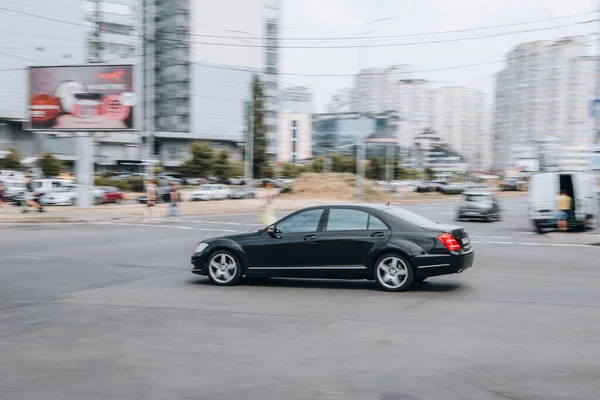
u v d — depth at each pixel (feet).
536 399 16.31
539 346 21.72
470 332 23.95
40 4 257.75
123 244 61.21
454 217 117.70
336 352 21.11
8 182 134.41
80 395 16.85
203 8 314.55
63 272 42.24
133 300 31.65
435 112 489.26
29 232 74.74
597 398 16.39
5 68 250.16
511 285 35.91
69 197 131.85
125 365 19.75
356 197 186.19
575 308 28.84
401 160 357.20
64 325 25.75
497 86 421.18
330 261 34.14
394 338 23.03
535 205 83.30
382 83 465.47
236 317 27.14
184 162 274.57
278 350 21.43
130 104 115.03
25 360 20.43
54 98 116.98
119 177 253.85
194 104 315.17
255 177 284.61
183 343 22.54
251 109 253.44
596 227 84.84
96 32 287.28
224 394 16.85
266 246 35.14
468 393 16.80
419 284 36.24
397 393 16.83
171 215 101.30
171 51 313.12
